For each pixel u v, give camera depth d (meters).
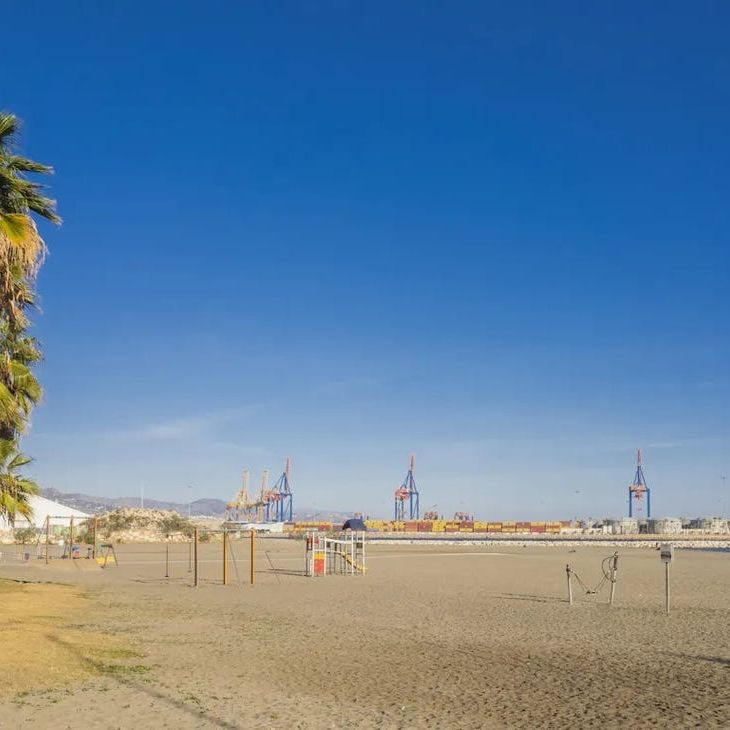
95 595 30.47
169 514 120.00
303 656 16.73
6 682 12.45
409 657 16.80
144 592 32.78
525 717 11.48
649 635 20.53
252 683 13.60
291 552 77.00
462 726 10.92
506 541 128.88
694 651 17.92
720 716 11.58
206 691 12.72
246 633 20.33
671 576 44.59
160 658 15.88
